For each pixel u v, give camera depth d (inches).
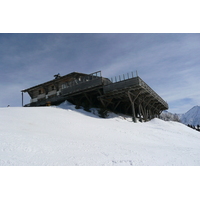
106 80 1071.6
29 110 805.2
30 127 488.4
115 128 672.4
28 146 313.6
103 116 1019.9
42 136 399.5
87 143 395.5
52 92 1493.6
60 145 348.8
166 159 350.9
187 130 1000.2
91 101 1171.3
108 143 430.3
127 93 958.4
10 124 477.1
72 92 1139.9
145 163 309.3
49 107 1045.8
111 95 1038.4
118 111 1307.8
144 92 1059.9
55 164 258.5
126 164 293.3
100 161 291.0
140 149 404.5
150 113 1465.3
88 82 1068.5
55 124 588.7
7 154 269.1
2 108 801.6
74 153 313.6
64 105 1146.7
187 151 455.8
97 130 597.0
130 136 579.8
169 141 592.7
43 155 285.7
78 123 657.0
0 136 345.1
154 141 562.3
